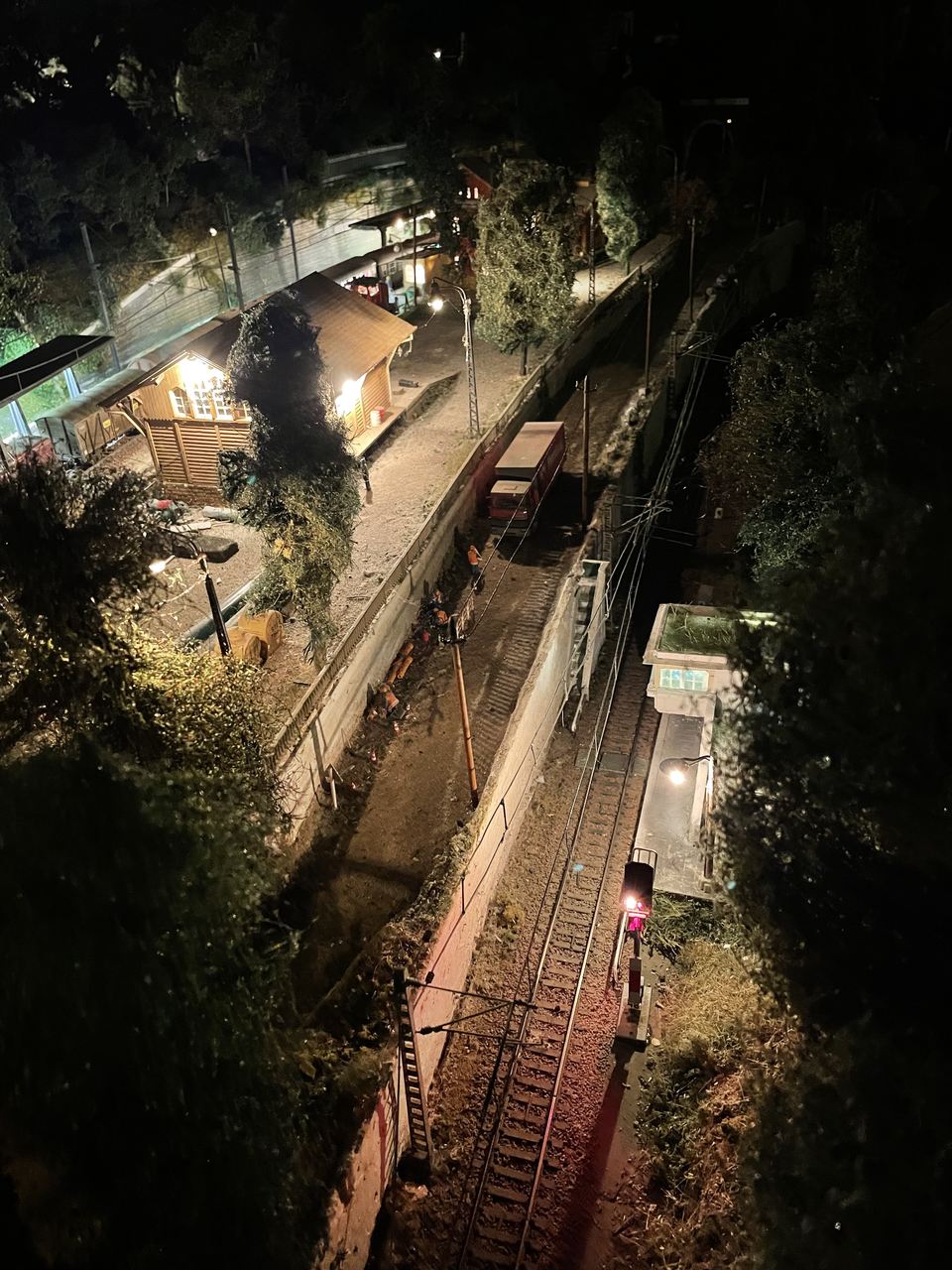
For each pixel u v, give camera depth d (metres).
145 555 16.03
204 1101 12.48
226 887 13.86
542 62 65.69
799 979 13.63
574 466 37.50
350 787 24.62
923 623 11.62
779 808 14.02
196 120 45.34
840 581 13.08
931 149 73.19
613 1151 18.86
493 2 65.31
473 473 34.88
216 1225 12.18
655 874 23.67
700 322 49.84
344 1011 18.84
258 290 46.94
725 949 21.42
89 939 11.62
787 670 13.70
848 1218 10.34
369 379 35.62
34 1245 11.10
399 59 58.16
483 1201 18.12
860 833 13.21
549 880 24.77
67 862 11.79
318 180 50.38
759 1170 12.37
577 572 30.83
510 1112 19.55
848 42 67.56
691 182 62.34
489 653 28.80
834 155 66.31
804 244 65.75
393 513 31.84
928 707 11.43
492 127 60.47
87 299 38.53
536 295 38.62
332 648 25.20
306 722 23.00
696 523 40.62
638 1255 17.25
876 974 12.47
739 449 26.50
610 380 44.69
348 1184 15.74
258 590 26.31
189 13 48.72
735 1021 19.92
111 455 34.22
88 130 39.41
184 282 42.72
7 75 40.09
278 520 22.91
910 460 13.29
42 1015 11.20
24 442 32.62
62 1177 11.37
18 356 35.66
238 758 16.97
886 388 14.61
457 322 48.53
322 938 21.00
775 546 23.38
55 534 15.08
